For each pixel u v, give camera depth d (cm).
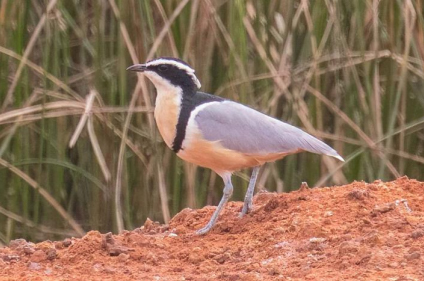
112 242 888
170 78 947
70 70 1355
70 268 837
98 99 1275
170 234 938
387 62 1330
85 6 1334
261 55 1270
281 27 1297
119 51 1266
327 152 934
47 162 1303
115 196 1260
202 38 1278
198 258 845
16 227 1360
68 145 1352
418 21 1323
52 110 1311
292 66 1292
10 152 1341
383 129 1336
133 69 960
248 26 1275
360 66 1341
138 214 1327
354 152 1300
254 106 1284
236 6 1245
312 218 878
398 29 1316
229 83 1260
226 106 941
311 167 1325
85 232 1362
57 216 1352
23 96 1300
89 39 1343
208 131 923
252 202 1011
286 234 866
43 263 862
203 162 948
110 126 1288
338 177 1320
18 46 1280
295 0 1337
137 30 1280
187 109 939
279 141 926
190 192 1298
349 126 1319
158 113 955
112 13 1310
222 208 941
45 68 1266
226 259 838
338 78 1320
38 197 1302
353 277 739
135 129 1308
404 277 722
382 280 723
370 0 1311
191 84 952
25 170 1314
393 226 844
